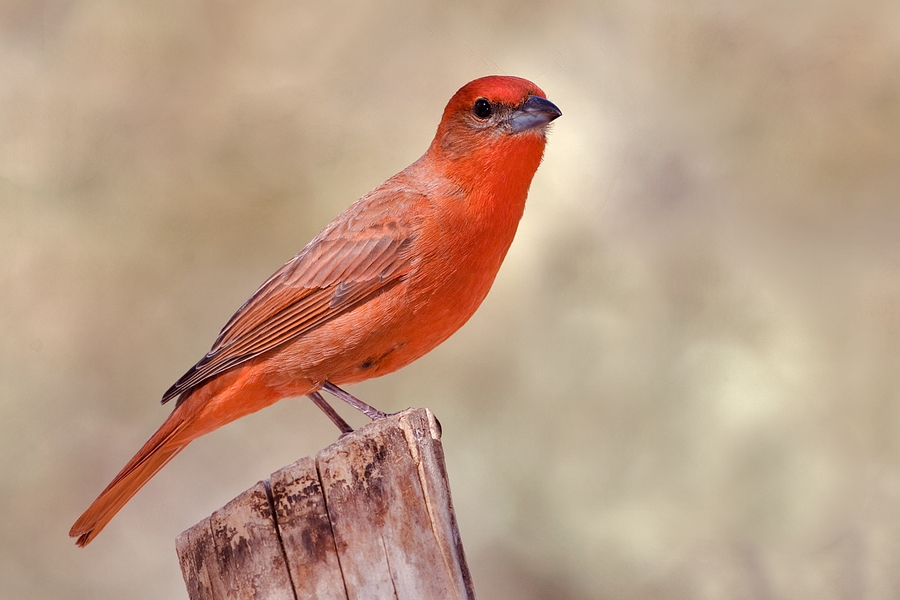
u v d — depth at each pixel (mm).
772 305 12727
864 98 14414
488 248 7836
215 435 13578
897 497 11492
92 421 13516
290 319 7867
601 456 12039
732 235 13359
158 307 13984
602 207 13484
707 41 14773
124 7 15156
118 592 12719
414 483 5500
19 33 15219
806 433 11914
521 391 12523
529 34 14906
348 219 8055
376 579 5461
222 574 5629
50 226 14031
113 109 14766
